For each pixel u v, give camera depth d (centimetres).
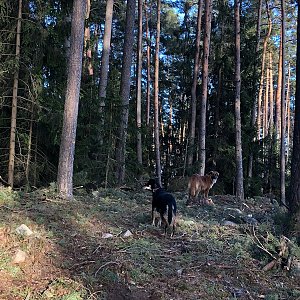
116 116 1395
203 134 1667
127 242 669
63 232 670
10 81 1165
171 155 3052
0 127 1179
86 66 1598
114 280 517
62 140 975
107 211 888
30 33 1146
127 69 1662
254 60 2186
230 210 1082
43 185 1262
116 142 1455
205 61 1700
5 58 1145
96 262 560
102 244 637
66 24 1240
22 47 1151
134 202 1072
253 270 609
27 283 480
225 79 2323
